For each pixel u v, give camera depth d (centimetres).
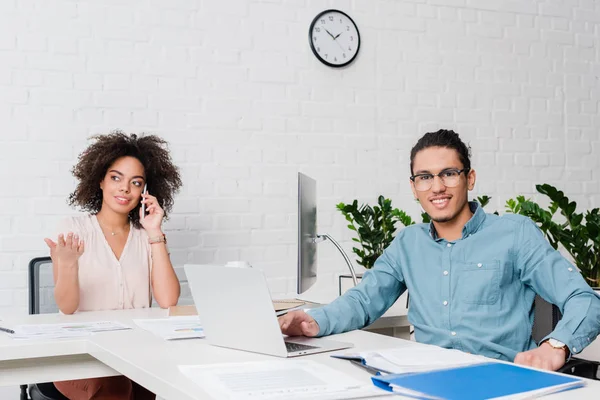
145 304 241
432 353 137
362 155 371
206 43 343
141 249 244
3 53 310
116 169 244
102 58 325
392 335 239
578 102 418
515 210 324
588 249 280
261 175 351
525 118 405
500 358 173
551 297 168
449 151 179
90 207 257
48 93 316
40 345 159
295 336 167
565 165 413
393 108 378
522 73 406
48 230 314
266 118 353
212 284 148
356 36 370
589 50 422
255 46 352
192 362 134
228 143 345
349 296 183
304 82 361
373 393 104
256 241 348
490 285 175
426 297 183
